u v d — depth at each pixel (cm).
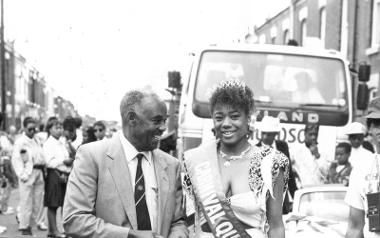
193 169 362
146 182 381
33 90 4972
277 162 357
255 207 353
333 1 1891
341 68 1070
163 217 381
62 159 996
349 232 427
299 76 1059
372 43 1723
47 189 991
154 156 391
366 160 421
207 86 1030
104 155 379
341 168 900
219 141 369
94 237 365
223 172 361
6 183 1277
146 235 363
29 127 1031
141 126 374
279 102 1037
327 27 1931
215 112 363
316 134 996
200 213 361
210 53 1055
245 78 1050
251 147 367
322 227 592
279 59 1063
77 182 376
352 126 916
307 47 1103
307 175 902
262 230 355
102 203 375
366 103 1110
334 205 661
